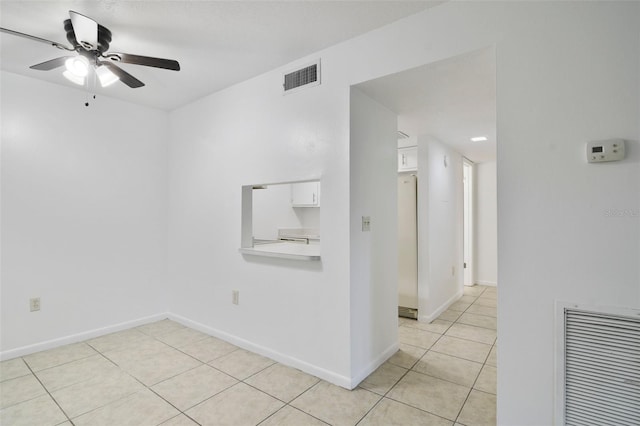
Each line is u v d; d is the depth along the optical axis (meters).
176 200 3.72
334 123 2.34
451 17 1.87
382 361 2.64
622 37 1.44
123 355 2.79
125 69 2.72
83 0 1.82
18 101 2.81
